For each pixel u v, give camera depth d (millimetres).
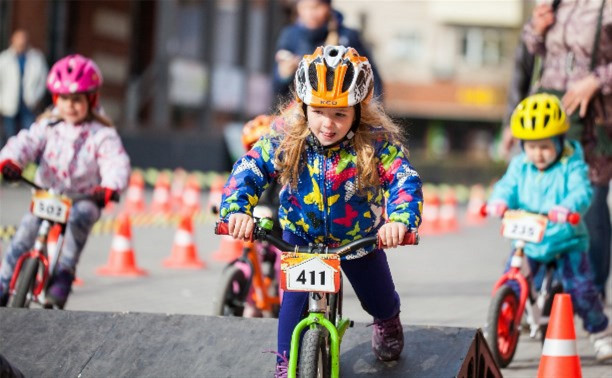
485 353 9289
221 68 50781
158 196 29672
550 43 13273
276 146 8102
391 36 92938
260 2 54656
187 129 47938
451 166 59344
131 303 14586
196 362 8625
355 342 8984
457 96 93250
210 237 23625
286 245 7828
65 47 41188
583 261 11508
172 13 44906
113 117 44312
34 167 32625
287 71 16125
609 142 12977
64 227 11414
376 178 8070
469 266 19797
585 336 12641
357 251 8148
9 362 8539
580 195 11375
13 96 31547
